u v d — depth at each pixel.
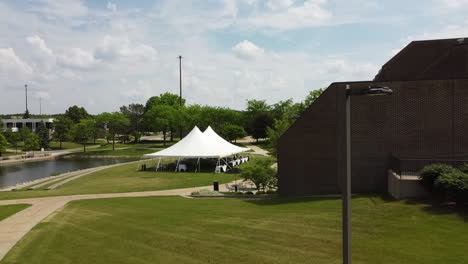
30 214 17.61
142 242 12.25
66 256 11.20
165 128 82.94
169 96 107.06
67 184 32.44
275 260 10.03
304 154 20.81
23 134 77.81
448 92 18.20
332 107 20.25
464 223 11.37
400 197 15.25
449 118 18.19
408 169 18.08
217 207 17.89
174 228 13.73
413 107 18.61
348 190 6.64
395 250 9.95
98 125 92.62
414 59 20.42
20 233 14.00
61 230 14.21
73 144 96.88
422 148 18.50
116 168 43.59
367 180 19.20
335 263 9.58
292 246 10.99
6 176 45.66
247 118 91.88
